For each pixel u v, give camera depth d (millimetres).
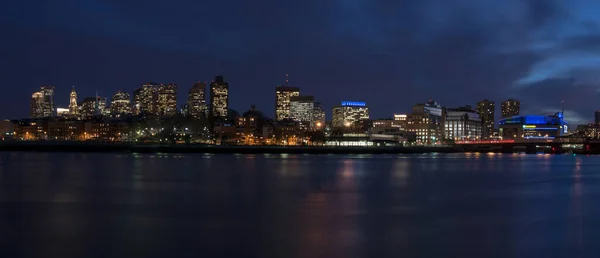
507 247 49156
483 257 45688
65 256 45688
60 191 92875
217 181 115500
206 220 62906
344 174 141875
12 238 52375
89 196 85938
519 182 119812
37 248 48312
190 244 50000
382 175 139500
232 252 47062
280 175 135375
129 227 58344
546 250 48125
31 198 82750
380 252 47188
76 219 63438
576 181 123188
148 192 92562
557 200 84188
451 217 66000
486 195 91062
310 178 126125
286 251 47344
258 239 52188
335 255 46125
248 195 89000
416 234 54875
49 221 61938
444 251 47719
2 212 68500
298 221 62375
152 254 46344
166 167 165000
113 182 110688
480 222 62188
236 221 62281
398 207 74812
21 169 147250
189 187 101750
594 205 77688
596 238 52938
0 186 100375
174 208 72875
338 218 64750
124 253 46688
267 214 67688
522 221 63031
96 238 52531
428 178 130375
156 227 58344
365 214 68000
